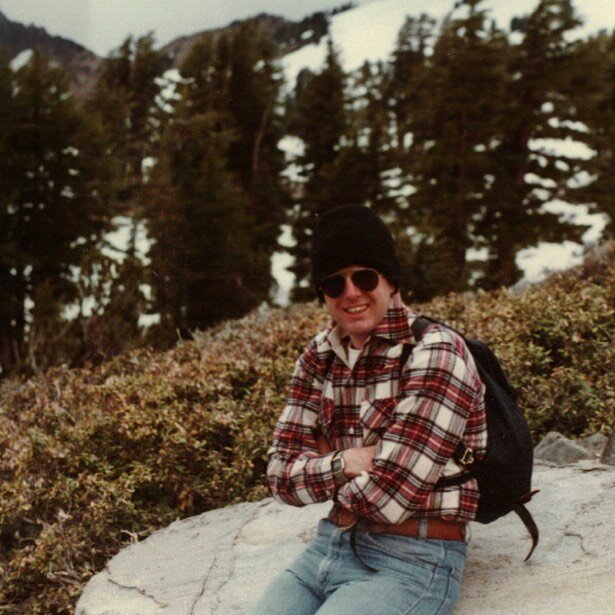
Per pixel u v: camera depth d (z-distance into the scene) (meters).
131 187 31.52
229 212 27.67
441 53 30.17
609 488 2.78
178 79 37.06
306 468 2.00
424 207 28.20
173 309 23.30
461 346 1.92
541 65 29.20
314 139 38.06
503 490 1.93
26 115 25.69
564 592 2.12
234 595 2.71
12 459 4.90
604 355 4.69
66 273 25.73
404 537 1.93
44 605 3.95
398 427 1.86
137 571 3.19
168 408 5.01
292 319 7.75
